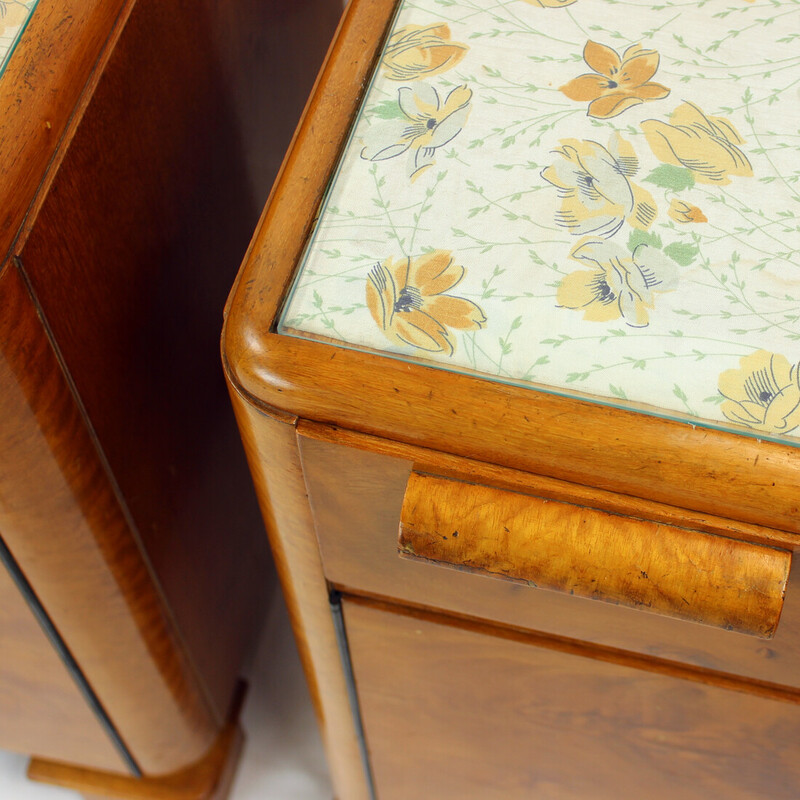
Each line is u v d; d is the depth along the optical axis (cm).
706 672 54
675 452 40
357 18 54
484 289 44
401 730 70
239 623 96
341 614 58
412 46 53
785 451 40
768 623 42
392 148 49
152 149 59
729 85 52
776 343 43
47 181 48
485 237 46
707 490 40
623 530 43
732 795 65
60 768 96
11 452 52
